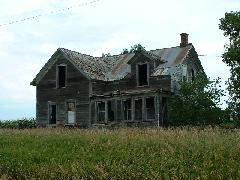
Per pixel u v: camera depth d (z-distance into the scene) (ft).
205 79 114.11
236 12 105.91
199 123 109.29
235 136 73.77
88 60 144.05
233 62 102.53
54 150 70.90
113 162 54.60
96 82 136.05
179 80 118.32
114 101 128.36
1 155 67.21
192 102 112.06
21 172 54.34
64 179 49.67
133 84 131.54
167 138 76.54
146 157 59.26
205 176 45.57
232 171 47.80
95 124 131.03
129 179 47.19
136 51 130.82
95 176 49.37
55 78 142.51
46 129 110.32
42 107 144.25
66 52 141.08
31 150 71.36
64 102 139.85
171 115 114.93
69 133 94.17
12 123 160.86
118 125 126.00
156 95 120.06
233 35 105.60
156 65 129.90
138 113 134.41
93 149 69.72
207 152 60.39
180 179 45.57
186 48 135.23
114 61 146.82
